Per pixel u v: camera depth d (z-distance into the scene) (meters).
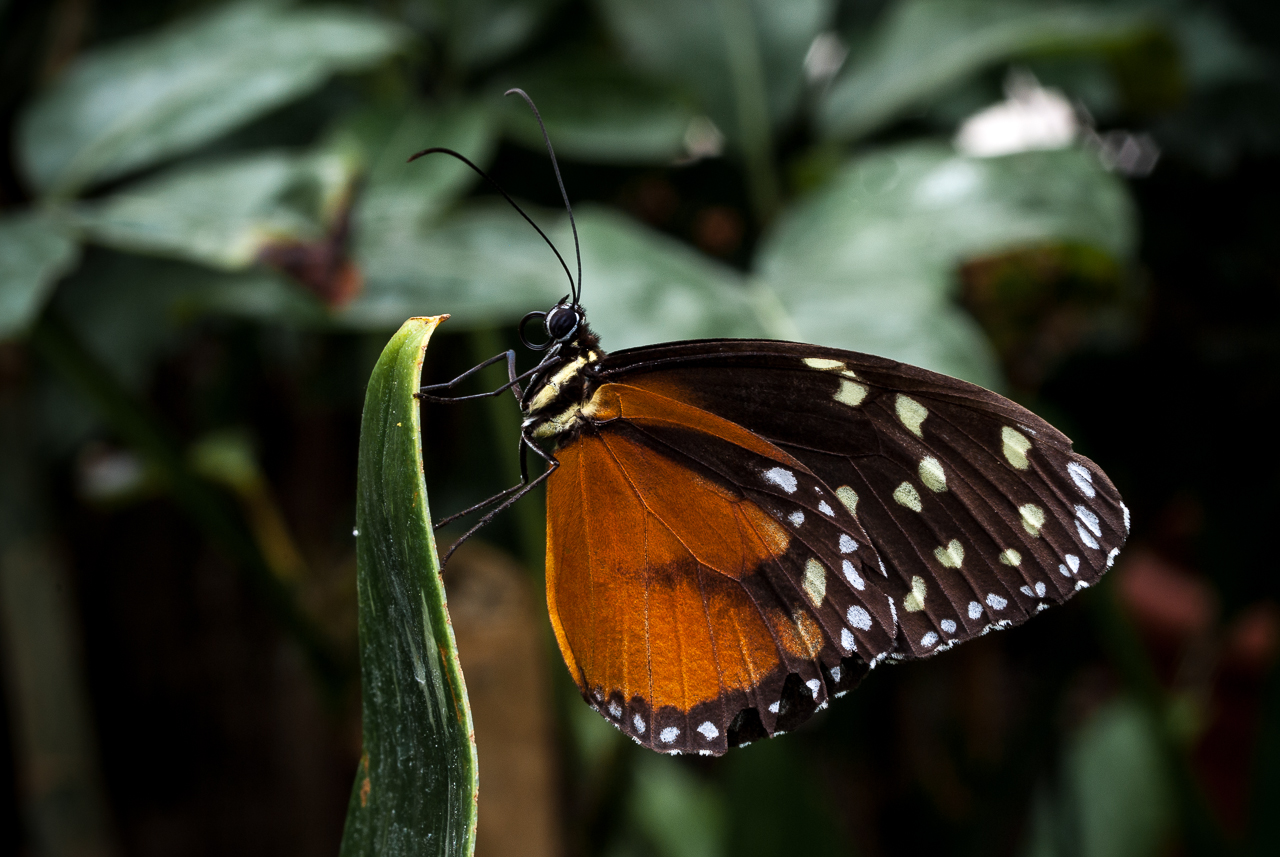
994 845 0.33
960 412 0.27
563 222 0.29
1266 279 0.32
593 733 0.32
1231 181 0.32
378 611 0.24
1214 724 0.36
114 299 0.30
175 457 0.30
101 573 0.33
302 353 0.32
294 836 0.34
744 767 0.31
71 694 0.30
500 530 0.32
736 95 0.31
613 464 0.27
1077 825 0.33
